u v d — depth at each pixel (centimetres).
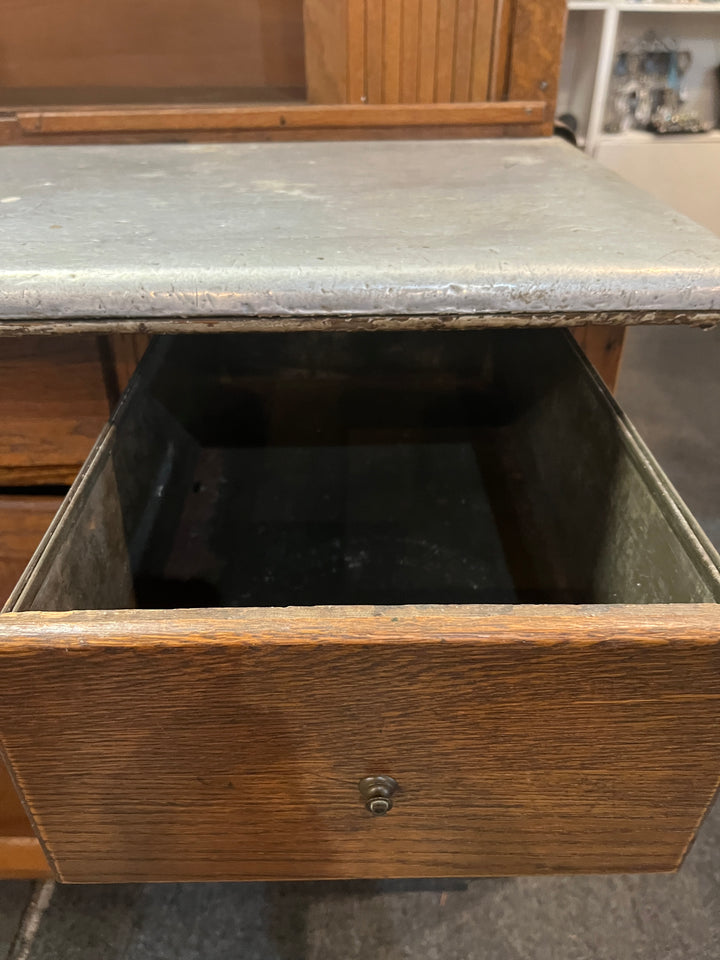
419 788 39
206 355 90
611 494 57
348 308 41
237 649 32
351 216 50
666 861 45
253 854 44
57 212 51
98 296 40
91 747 37
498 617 33
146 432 67
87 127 76
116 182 61
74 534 46
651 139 197
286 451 94
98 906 69
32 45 87
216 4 86
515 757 38
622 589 55
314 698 35
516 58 77
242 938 67
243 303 41
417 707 35
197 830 42
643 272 41
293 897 70
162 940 67
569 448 68
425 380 95
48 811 40
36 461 60
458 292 41
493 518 82
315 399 96
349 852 44
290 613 33
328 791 40
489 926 68
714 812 78
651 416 156
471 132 80
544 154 72
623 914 69
